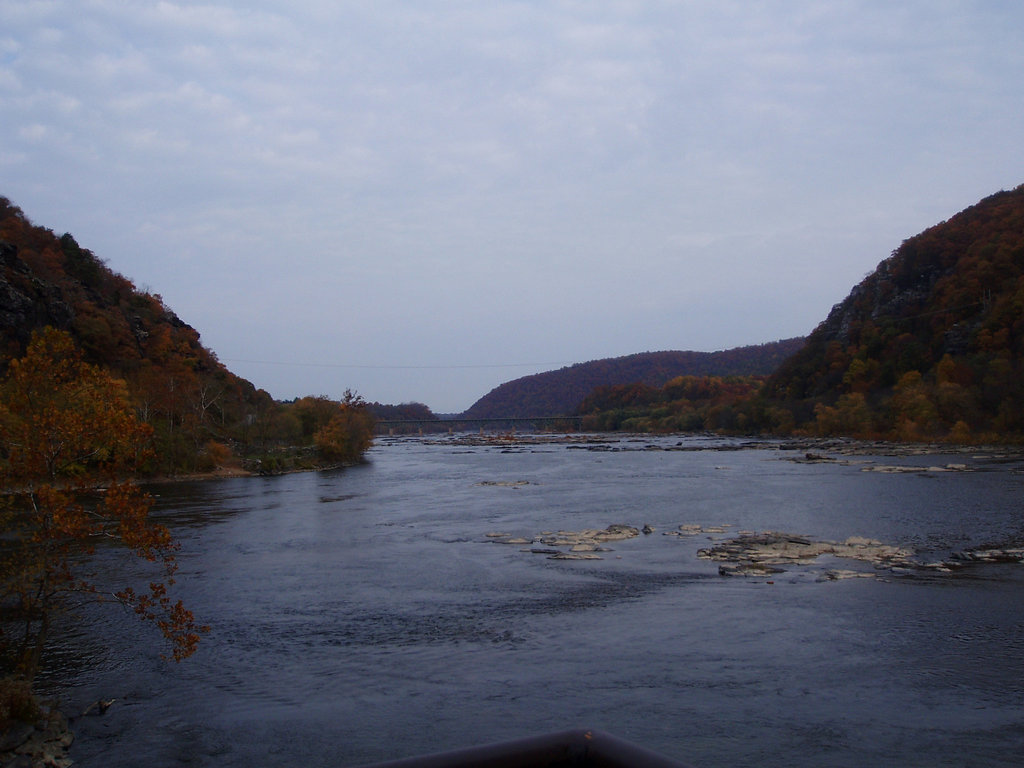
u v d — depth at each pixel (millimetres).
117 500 19094
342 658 23234
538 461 126625
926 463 95750
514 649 23859
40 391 19359
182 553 40844
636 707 19000
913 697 19266
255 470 105250
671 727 17781
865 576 32531
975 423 137000
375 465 126750
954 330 173375
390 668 22297
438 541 44594
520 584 32812
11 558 20375
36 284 108938
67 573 20516
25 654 20438
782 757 16172
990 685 19922
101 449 19750
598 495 68438
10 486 19000
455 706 19375
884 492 63812
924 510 52250
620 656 22938
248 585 33094
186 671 22156
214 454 104562
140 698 20156
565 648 23828
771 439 184000
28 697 17922
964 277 188625
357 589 32281
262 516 56531
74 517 19281
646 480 83250
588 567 36094
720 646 23625
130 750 17109
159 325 154750
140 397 97000
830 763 15898
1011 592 29172
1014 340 156250
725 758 16172
